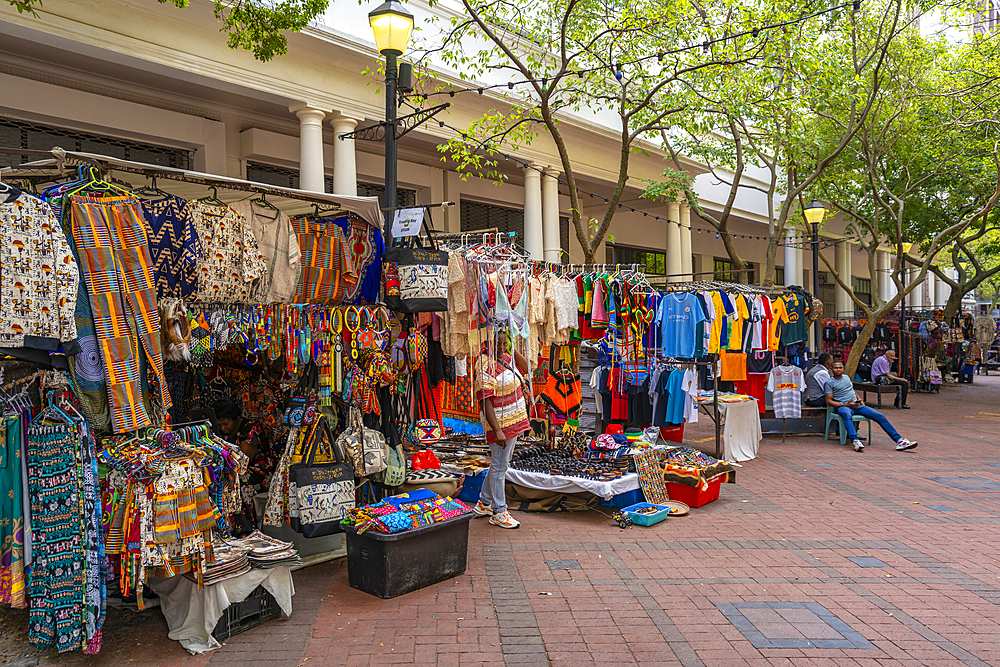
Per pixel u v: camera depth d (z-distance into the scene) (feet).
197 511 12.64
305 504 15.40
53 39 25.08
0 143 29.17
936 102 44.93
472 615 14.07
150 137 33.01
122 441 12.82
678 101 34.76
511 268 22.90
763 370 36.06
